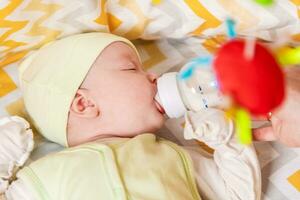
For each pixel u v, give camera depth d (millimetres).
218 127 873
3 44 1032
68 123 943
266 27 1059
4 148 938
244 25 1053
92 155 864
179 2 1069
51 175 848
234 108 465
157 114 948
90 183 819
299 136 840
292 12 1032
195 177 918
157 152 892
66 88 932
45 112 953
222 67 450
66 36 1076
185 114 918
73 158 866
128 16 1095
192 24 1104
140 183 826
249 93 434
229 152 882
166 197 824
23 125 975
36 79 964
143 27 1114
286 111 826
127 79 938
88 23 1062
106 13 1079
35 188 836
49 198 830
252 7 1022
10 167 931
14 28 1002
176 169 879
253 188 868
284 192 941
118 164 846
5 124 969
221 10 1048
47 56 986
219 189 909
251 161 883
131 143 892
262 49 445
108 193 805
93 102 933
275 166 974
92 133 942
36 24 1025
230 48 451
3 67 1106
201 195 921
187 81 911
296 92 825
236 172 879
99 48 955
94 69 943
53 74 954
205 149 1033
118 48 973
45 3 995
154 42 1198
